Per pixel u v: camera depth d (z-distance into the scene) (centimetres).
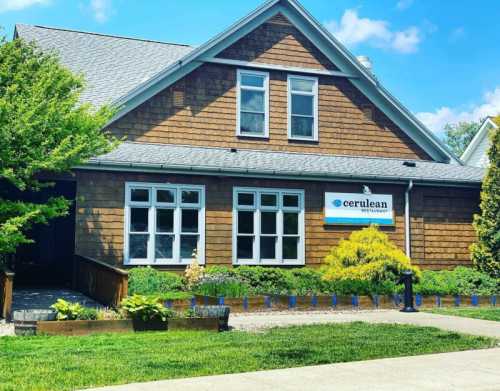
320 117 2309
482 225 2216
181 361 961
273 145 2234
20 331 1195
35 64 1586
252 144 2206
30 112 1382
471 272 2098
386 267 1897
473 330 1346
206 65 2172
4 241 1403
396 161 2372
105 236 1856
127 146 2002
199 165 1912
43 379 834
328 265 2027
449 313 1662
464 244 2292
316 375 887
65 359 961
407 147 2431
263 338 1191
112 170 1850
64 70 1614
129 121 2062
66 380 832
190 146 2122
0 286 1443
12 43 1537
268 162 2062
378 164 2273
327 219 2119
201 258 1959
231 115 2186
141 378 855
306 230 2094
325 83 2330
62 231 2183
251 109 2227
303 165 2100
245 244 2028
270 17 2269
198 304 1627
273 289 1820
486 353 1069
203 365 936
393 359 1009
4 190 2069
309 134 2298
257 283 1858
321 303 1706
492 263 2175
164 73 2094
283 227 2073
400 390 806
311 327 1349
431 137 2450
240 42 2220
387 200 2198
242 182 2023
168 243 1941
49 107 1472
